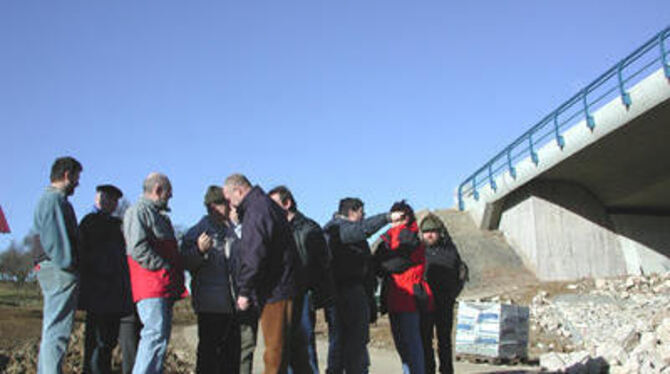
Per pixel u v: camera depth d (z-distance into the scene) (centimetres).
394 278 734
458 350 1217
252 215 514
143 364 543
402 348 725
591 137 2483
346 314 678
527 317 1221
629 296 2123
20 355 858
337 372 722
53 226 561
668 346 862
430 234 812
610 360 918
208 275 658
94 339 620
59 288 571
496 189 3206
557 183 3148
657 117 2269
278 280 521
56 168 586
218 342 657
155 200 588
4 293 3753
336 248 683
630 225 3269
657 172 2895
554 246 3030
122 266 636
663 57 2077
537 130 2853
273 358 511
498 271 2950
